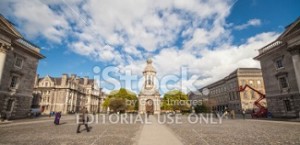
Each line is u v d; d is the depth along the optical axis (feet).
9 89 94.02
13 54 96.68
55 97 218.79
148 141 33.83
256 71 191.83
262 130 48.34
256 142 31.78
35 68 115.34
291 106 93.35
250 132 44.86
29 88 109.50
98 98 341.82
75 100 247.70
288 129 48.88
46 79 224.94
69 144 31.32
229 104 205.16
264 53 112.27
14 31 84.48
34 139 35.94
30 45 109.50
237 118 109.70
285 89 97.55
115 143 32.24
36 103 216.95
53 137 38.65
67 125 67.87
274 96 105.70
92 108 310.86
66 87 223.30
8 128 55.21
